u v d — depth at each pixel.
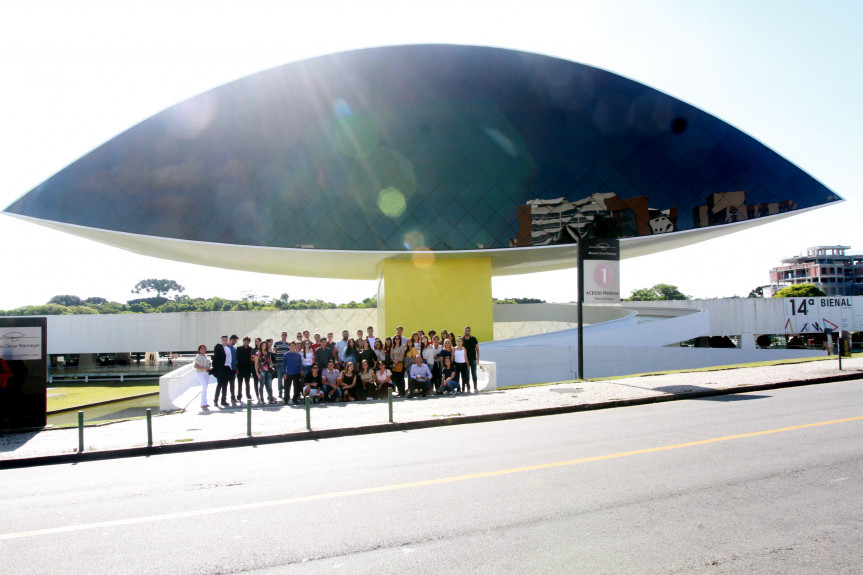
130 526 5.38
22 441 10.33
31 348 11.77
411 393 15.14
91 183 26.25
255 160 27.88
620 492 5.90
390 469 7.25
